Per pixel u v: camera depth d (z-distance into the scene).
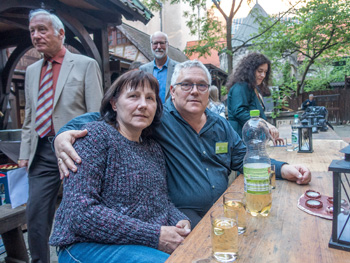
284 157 2.29
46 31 2.14
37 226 2.11
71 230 1.18
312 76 21.64
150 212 1.34
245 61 2.75
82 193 1.19
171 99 1.84
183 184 1.65
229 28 7.84
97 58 3.99
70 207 1.18
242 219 1.06
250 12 8.70
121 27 11.80
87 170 1.22
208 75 1.71
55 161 2.18
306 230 1.05
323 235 1.00
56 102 2.20
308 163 2.04
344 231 0.91
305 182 1.57
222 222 0.92
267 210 1.20
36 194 2.14
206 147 1.75
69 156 1.25
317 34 11.96
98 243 1.20
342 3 10.88
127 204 1.29
